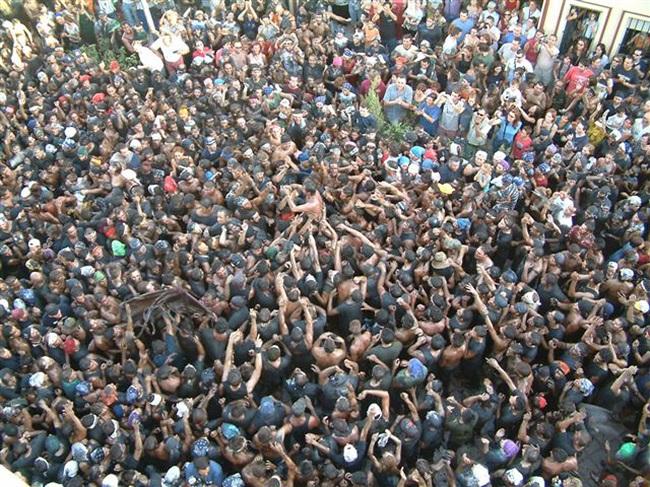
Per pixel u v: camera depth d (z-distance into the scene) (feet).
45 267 37.52
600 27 52.34
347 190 40.14
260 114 48.88
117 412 30.81
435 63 52.03
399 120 50.65
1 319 34.45
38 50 57.21
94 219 40.14
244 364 31.32
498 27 54.90
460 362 33.60
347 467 28.48
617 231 39.55
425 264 35.63
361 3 58.80
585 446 30.83
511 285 34.12
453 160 42.24
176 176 43.29
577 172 42.37
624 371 31.60
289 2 60.54
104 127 47.03
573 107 49.32
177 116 47.44
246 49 54.13
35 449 29.53
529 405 31.32
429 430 29.48
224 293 34.32
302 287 34.86
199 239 37.42
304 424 29.63
